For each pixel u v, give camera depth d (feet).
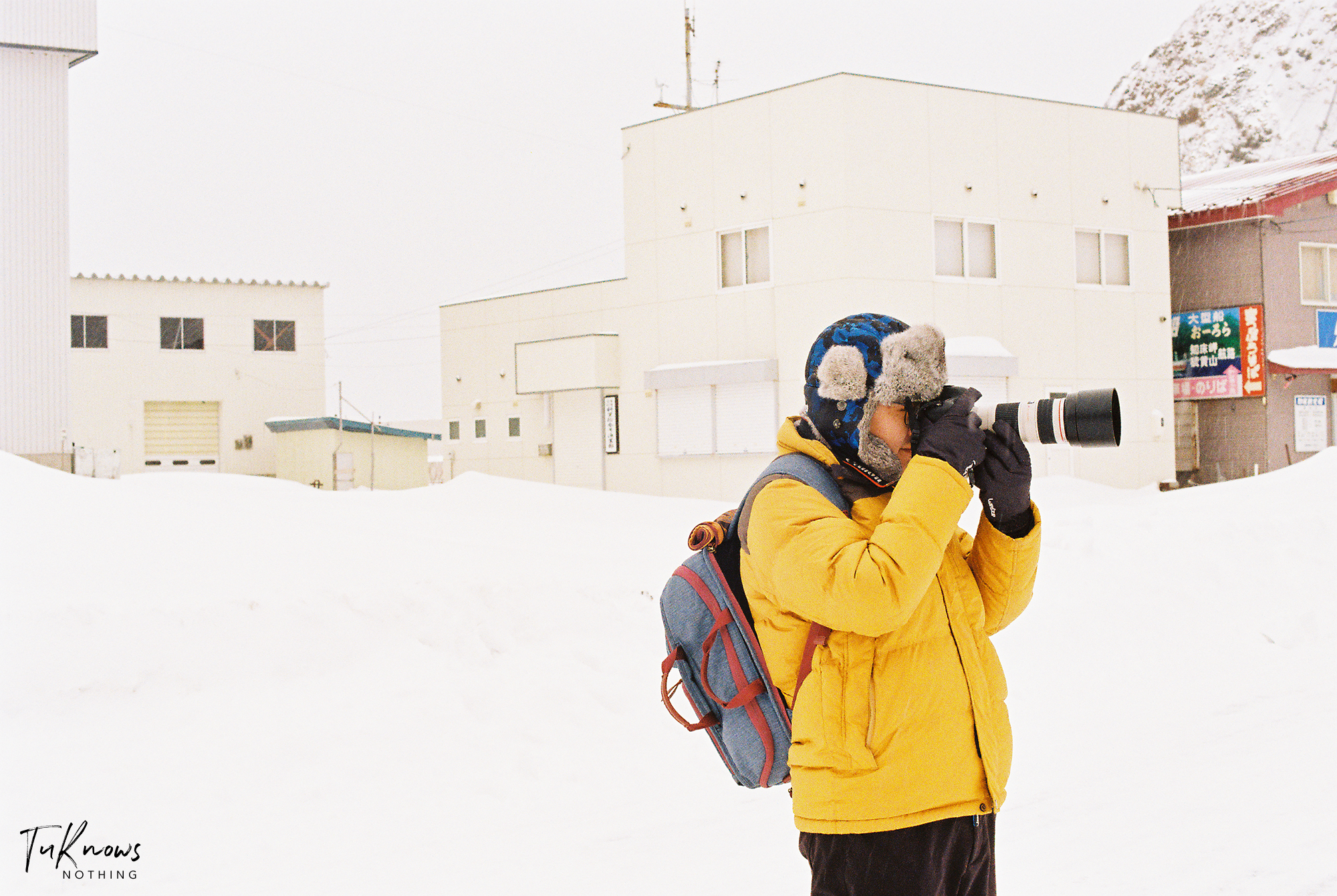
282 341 112.78
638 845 13.16
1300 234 78.59
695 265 71.92
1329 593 27.99
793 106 66.95
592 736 17.93
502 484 68.44
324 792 15.05
